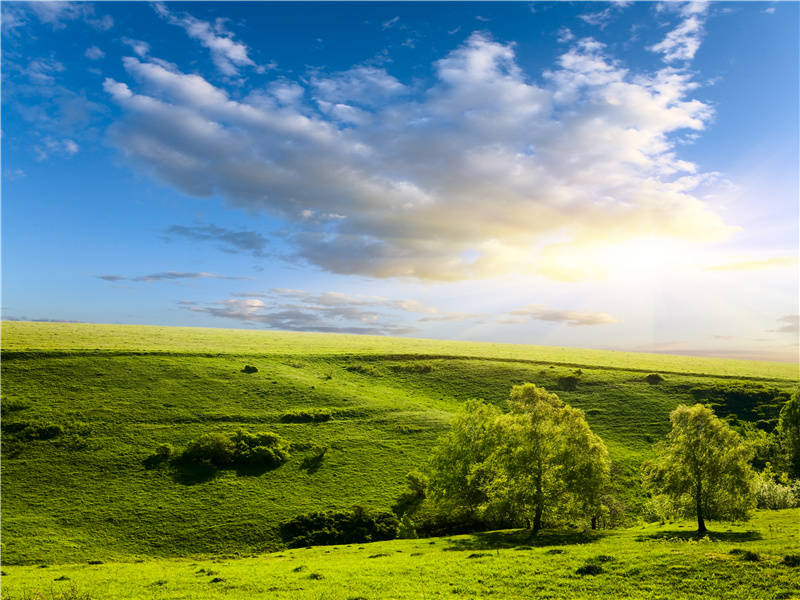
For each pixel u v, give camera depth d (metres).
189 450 77.00
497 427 60.91
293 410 98.69
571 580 28.22
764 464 83.50
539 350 183.25
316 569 36.75
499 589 27.80
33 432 77.94
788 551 30.89
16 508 60.94
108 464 73.19
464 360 148.25
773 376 134.38
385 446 86.75
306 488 71.56
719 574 27.03
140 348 123.69
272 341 169.00
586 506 50.38
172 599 29.03
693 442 45.75
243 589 30.86
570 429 52.22
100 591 32.22
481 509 55.12
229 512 64.38
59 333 140.25
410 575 32.12
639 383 127.88
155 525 60.56
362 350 156.00
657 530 48.28
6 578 40.16
